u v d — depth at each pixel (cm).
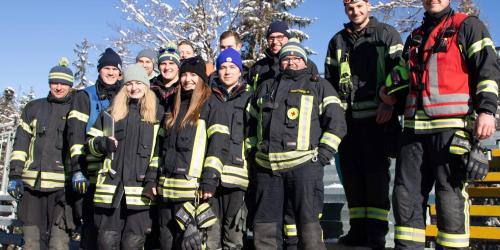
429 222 540
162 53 501
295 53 404
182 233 402
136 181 430
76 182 462
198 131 416
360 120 441
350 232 450
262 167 398
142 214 432
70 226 501
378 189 432
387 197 437
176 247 409
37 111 528
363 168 442
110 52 504
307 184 379
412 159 356
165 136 427
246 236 472
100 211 434
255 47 1864
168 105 465
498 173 528
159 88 496
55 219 505
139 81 445
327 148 379
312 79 402
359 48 451
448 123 339
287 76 405
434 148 346
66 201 504
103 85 497
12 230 805
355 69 450
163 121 441
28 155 525
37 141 517
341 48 464
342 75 449
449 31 348
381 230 430
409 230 350
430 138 349
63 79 526
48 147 512
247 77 539
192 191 403
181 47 611
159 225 421
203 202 412
